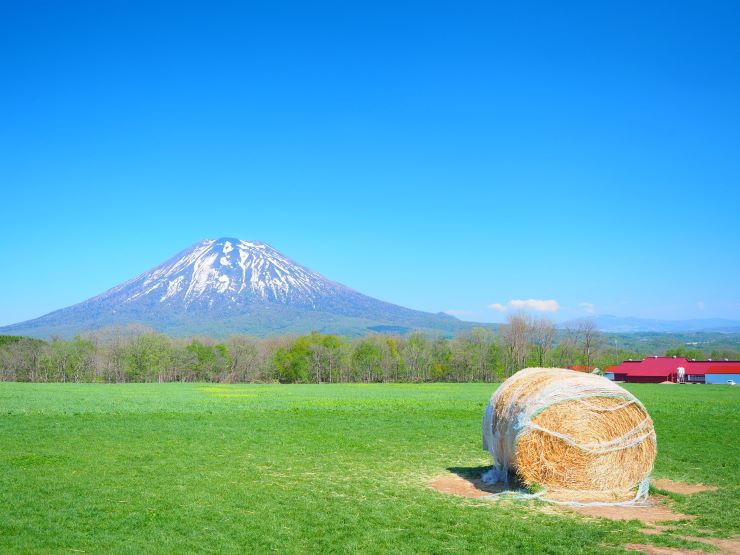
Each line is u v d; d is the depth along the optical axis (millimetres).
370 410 42344
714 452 23812
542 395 17016
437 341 135750
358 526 13602
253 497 16125
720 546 12203
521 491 16875
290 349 138000
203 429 30656
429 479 18906
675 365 117875
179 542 12461
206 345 142125
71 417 36344
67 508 14914
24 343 127625
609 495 16641
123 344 131500
